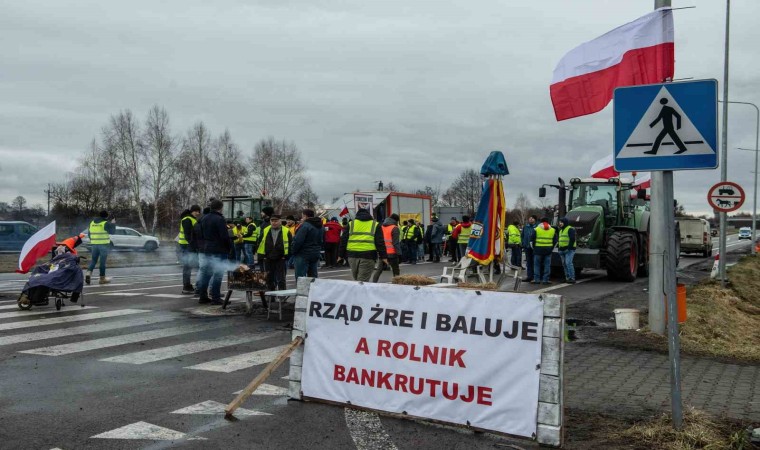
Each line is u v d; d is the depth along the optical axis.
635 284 17.81
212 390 6.30
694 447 4.77
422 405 5.34
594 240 18.44
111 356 7.76
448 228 31.48
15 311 11.38
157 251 38.81
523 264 24.52
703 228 37.03
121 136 62.41
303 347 5.99
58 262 11.67
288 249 12.66
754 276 22.05
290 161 78.06
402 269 23.50
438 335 5.34
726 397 6.27
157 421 5.29
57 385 6.39
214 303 12.69
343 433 5.06
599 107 9.48
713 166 4.89
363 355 5.66
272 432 5.07
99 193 61.22
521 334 5.00
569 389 6.54
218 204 12.64
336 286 5.89
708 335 10.00
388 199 34.50
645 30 9.02
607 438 4.99
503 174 11.84
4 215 73.44
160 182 63.06
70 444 4.72
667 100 5.02
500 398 5.02
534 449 4.77
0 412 5.48
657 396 6.26
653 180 9.80
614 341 9.22
